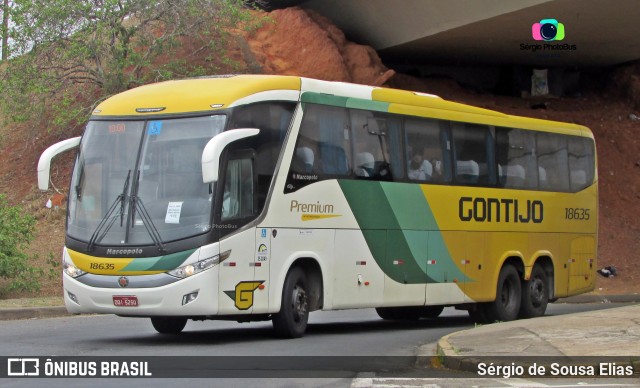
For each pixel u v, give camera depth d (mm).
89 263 13992
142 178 14180
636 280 31578
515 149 20875
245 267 14211
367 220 16766
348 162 16469
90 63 32344
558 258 22125
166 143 14266
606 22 31250
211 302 13672
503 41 34500
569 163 22641
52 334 15938
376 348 14398
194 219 13781
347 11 35781
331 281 15969
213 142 13445
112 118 14766
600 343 12711
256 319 15531
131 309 13742
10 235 22516
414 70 41062
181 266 13602
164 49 31734
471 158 19578
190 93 14641
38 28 29969
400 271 17516
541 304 21594
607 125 40750
